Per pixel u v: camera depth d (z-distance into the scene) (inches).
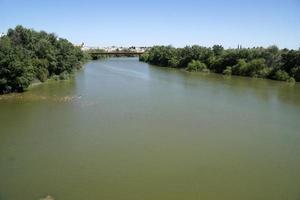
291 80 2783.0
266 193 845.2
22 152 1098.7
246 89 2364.7
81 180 903.7
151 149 1123.9
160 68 4313.5
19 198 812.6
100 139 1219.9
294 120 1499.8
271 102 1887.3
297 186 879.7
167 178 917.2
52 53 2797.7
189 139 1226.0
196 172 956.0
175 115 1562.5
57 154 1080.2
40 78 2608.3
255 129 1358.3
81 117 1524.4
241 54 3565.5
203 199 813.2
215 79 3004.4
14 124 1414.9
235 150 1123.9
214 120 1483.8
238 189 862.5
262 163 1023.6
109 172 950.4
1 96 2030.0
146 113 1596.9
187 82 2751.0
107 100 1902.1
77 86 2443.4
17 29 3016.7
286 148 1150.3
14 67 2081.7
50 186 870.4
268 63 3270.2
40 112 1622.8
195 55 4227.4
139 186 870.4
